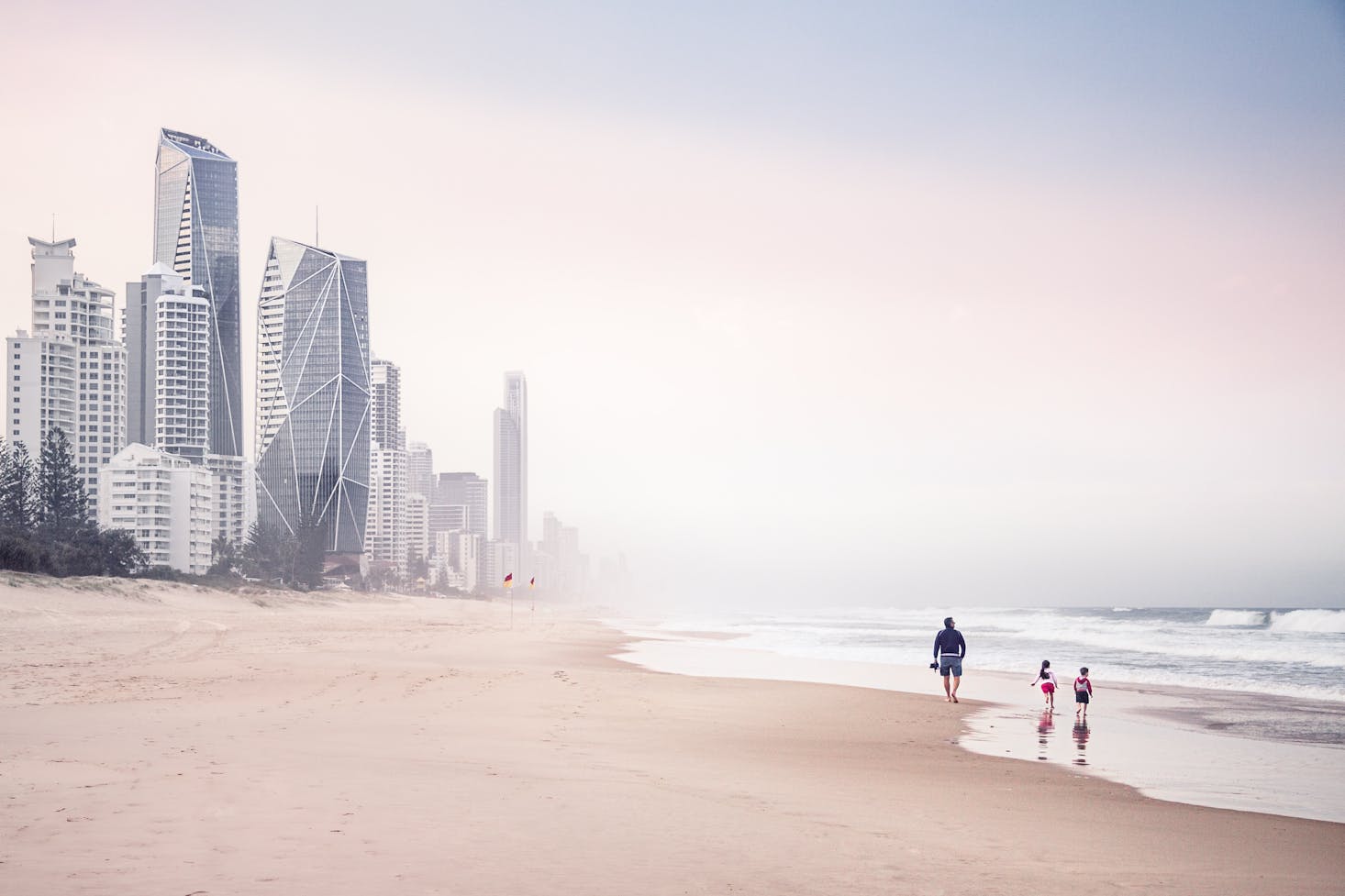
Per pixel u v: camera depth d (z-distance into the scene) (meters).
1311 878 9.95
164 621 75.62
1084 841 11.42
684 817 11.45
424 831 10.03
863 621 150.62
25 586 82.00
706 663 46.56
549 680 32.91
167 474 183.75
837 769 16.78
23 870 8.06
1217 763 18.38
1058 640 71.88
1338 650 54.66
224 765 13.78
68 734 16.72
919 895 8.53
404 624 108.19
